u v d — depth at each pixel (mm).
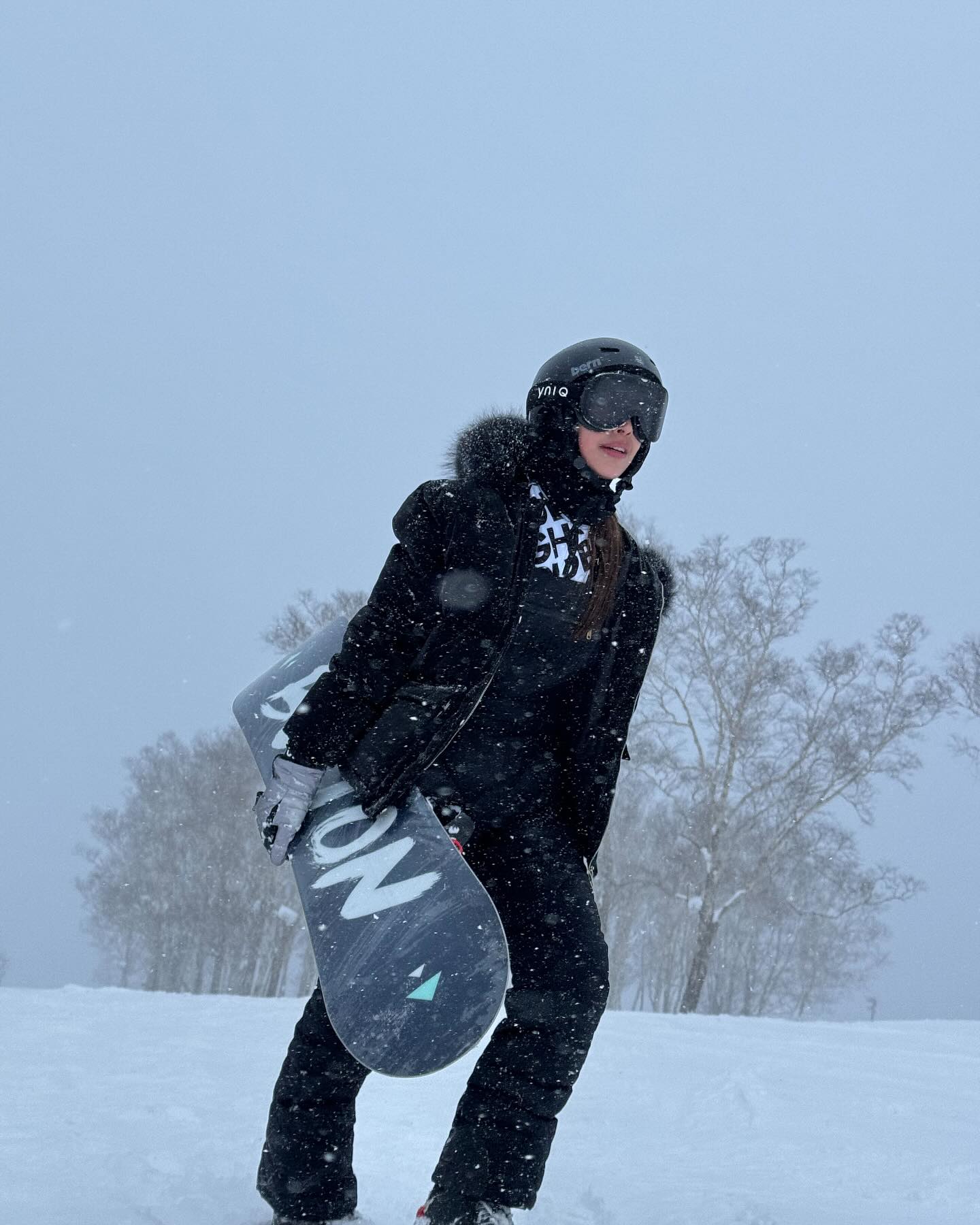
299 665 2521
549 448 2191
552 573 2158
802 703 24875
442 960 1888
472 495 2129
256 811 2189
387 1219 2395
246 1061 4633
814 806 24719
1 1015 5926
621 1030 6980
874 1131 3820
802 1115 4094
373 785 2100
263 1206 2418
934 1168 3264
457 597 2088
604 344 2223
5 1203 2328
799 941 44219
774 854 25953
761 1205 2732
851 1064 5844
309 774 2129
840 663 24844
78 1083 3906
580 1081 4727
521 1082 2004
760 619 24031
